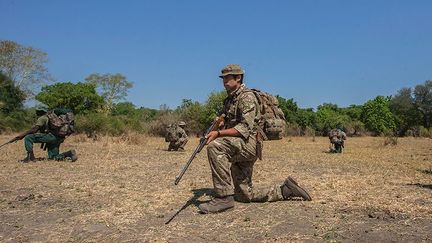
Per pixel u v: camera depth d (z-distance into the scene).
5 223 5.34
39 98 51.44
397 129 60.44
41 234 4.90
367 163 12.18
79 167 10.55
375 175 9.37
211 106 37.97
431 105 63.47
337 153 16.56
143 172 9.77
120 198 6.69
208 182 8.27
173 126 16.55
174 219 5.42
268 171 9.98
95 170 10.02
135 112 61.38
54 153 12.15
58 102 51.00
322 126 48.72
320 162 12.38
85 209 6.01
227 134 5.72
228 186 5.74
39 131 12.02
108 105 60.25
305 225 5.11
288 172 9.84
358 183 8.06
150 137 30.70
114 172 9.73
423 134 45.50
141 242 4.57
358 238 4.62
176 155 14.55
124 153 15.20
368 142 27.95
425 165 11.72
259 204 6.17
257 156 5.98
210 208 5.66
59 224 5.28
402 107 63.53
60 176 9.02
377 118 56.19
